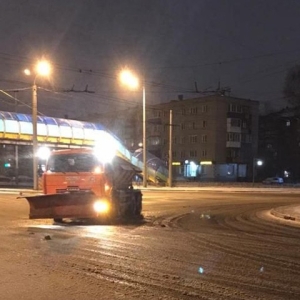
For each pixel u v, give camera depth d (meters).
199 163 85.38
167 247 10.71
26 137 45.44
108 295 6.70
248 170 88.06
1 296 6.62
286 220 17.64
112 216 16.25
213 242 11.60
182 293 6.84
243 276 7.91
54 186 15.78
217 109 83.44
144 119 44.84
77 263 8.80
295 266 8.77
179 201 27.84
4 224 15.22
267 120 95.50
